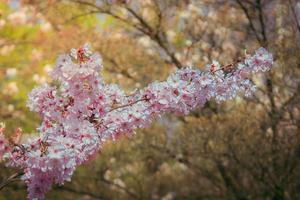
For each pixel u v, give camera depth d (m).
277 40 10.67
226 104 12.17
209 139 11.59
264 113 11.30
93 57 5.66
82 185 14.45
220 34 12.04
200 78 5.96
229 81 6.07
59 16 13.34
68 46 13.28
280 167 11.36
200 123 11.71
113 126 5.84
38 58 15.37
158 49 13.12
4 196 13.84
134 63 13.26
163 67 13.18
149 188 14.86
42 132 5.67
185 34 12.37
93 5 12.67
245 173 12.84
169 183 15.52
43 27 14.69
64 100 5.77
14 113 15.13
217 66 6.07
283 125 11.04
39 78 15.39
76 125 5.65
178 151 12.72
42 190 5.60
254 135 11.41
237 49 11.73
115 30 13.46
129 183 14.69
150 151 13.16
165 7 12.59
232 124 11.45
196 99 6.00
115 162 14.02
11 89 15.64
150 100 5.91
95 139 5.65
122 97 5.90
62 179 5.52
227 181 12.75
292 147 11.12
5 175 12.41
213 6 12.00
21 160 5.60
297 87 10.79
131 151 13.44
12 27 16.03
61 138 5.47
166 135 12.89
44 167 5.41
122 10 12.95
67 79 5.64
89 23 14.35
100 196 14.55
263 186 12.20
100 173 14.11
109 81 13.30
